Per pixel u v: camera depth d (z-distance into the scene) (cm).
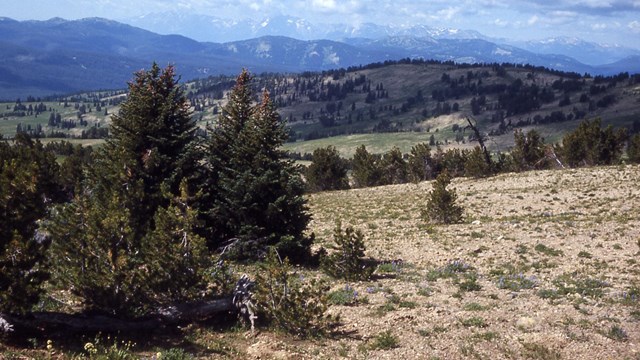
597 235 2462
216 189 2183
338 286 1716
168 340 1162
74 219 1175
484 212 3450
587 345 1178
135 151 2106
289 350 1144
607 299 1530
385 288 1677
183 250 1227
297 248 2080
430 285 1742
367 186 6391
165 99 2167
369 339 1239
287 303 1270
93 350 941
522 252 2212
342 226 3131
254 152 2119
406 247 2431
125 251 1190
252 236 2059
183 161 2081
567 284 1712
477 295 1608
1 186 1030
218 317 1349
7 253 1000
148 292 1220
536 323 1327
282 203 2066
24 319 1060
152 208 1948
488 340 1225
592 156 5938
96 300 1153
